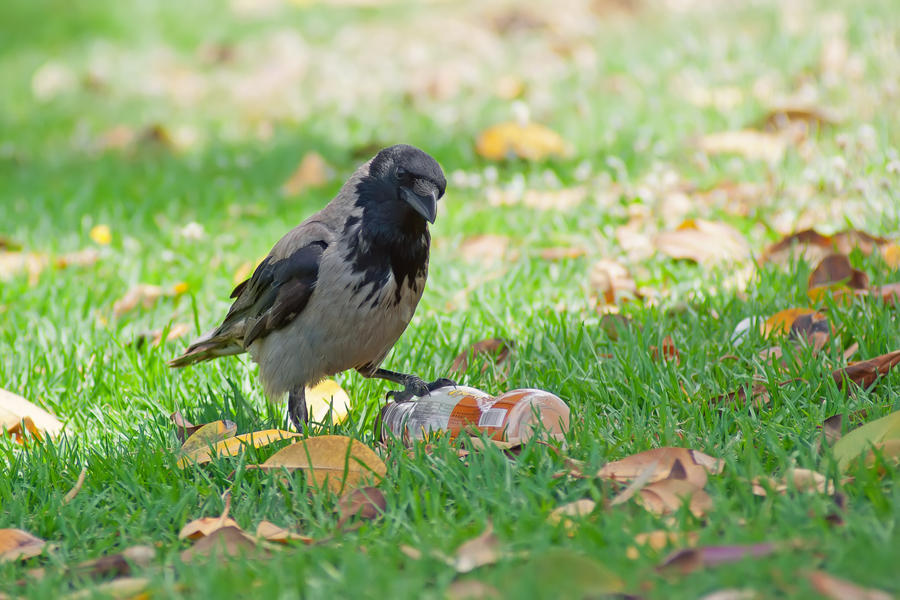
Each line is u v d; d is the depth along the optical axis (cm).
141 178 1725
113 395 964
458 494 666
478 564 555
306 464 707
